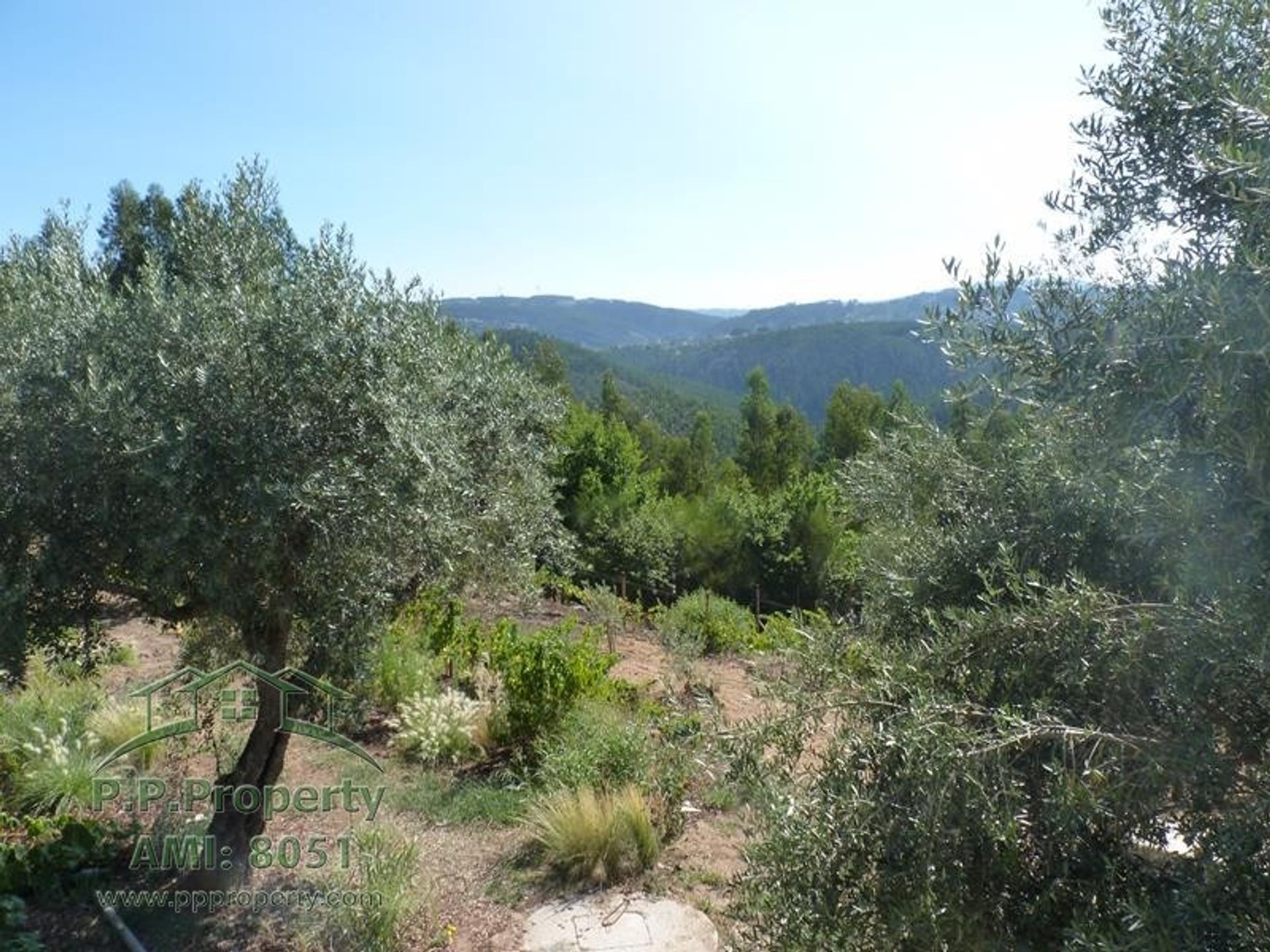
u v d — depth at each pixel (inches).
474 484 209.8
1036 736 73.4
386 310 160.4
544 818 196.9
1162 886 70.6
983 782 72.1
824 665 100.3
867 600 115.2
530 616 405.4
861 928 77.4
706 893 179.9
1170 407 69.5
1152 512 71.8
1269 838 62.3
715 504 530.0
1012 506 95.8
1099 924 68.9
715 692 273.3
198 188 172.4
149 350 145.1
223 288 164.2
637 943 161.9
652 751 213.0
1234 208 71.2
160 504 133.7
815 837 79.4
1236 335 62.9
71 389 135.6
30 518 136.8
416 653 289.3
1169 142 81.0
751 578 498.0
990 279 80.4
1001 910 75.0
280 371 144.1
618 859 186.9
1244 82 73.6
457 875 187.5
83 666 157.3
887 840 75.2
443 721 250.1
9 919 156.6
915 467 113.3
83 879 172.2
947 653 82.5
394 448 147.7
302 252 164.9
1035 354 76.7
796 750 89.5
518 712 250.4
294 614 152.9
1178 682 69.8
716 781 109.0
